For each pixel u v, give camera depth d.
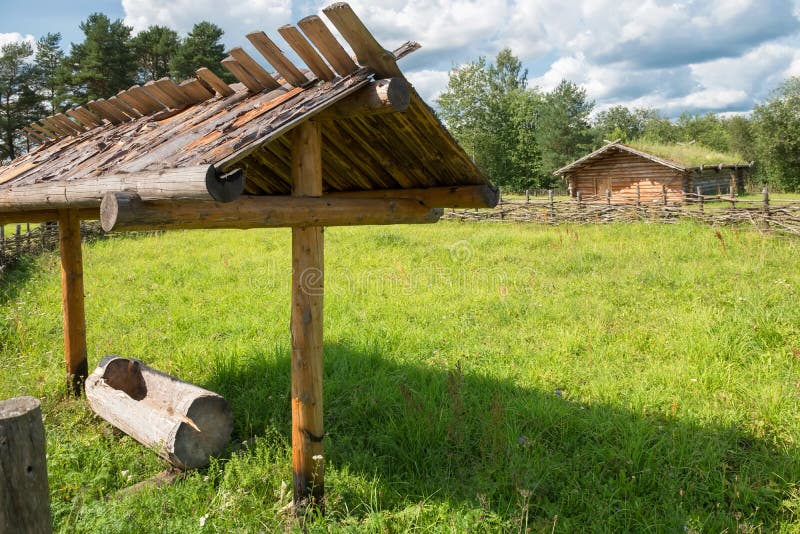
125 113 4.71
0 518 1.56
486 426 3.97
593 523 3.15
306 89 2.98
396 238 13.48
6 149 39.91
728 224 13.97
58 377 5.30
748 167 29.36
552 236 13.74
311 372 3.24
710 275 8.62
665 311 7.12
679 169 23.33
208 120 3.21
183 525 3.03
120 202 2.33
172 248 13.59
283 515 3.23
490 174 58.12
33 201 3.46
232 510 3.21
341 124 3.58
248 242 14.23
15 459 1.58
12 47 40.88
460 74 57.16
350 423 4.39
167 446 3.71
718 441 3.91
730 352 5.53
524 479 3.43
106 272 10.55
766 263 9.25
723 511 3.18
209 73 3.66
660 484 3.46
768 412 4.32
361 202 3.40
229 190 2.29
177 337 6.63
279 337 6.49
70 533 2.93
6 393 4.89
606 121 83.81
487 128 57.06
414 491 3.51
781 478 3.42
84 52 39.16
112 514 3.02
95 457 3.89
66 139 5.21
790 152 40.94
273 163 4.19
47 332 6.93
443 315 7.34
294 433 3.31
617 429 4.17
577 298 7.91
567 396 4.86
